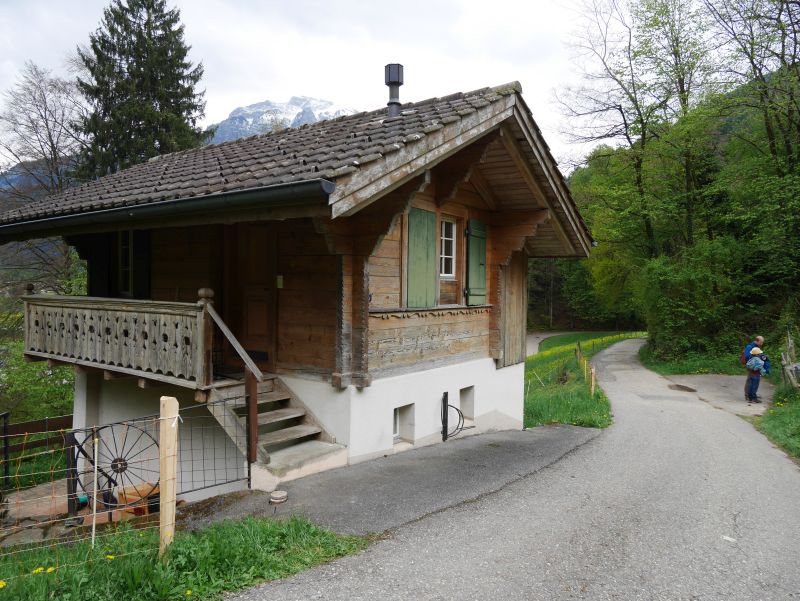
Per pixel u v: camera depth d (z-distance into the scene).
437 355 8.57
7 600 3.37
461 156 7.89
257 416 6.39
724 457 8.45
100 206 6.97
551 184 9.27
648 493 6.39
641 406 13.70
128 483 8.87
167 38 30.38
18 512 7.37
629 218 24.70
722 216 22.47
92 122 26.47
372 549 4.45
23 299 8.97
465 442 8.76
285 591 3.74
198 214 6.06
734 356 20.59
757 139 22.72
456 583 3.97
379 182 5.43
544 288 61.28
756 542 5.02
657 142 22.80
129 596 3.51
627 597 3.91
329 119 10.00
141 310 6.79
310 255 7.05
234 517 5.04
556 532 5.02
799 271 20.44
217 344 7.93
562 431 10.35
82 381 9.58
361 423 6.97
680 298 22.83
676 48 21.91
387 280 7.39
